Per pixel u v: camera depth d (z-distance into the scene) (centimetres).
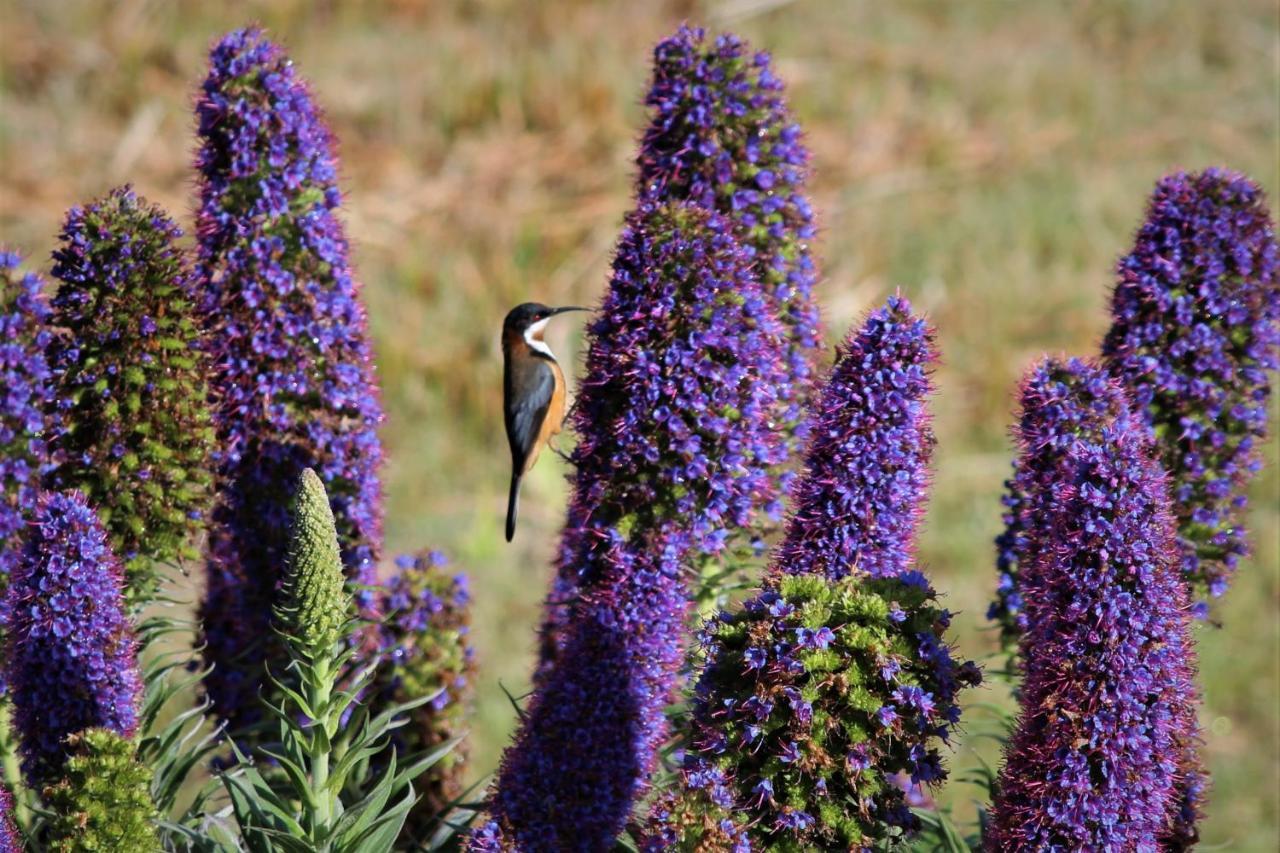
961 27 4328
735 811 805
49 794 843
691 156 1171
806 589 833
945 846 1048
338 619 924
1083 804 812
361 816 944
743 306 1000
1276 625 2530
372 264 3209
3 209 3231
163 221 1066
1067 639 815
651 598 1018
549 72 3753
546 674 1128
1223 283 1070
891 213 3481
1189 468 1080
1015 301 3241
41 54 3716
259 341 1110
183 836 1001
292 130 1106
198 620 1181
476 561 2609
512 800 998
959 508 2770
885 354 914
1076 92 3991
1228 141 3862
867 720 803
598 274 3234
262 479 1131
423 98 3697
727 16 4153
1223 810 2211
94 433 1046
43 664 921
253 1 3991
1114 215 3538
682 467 1012
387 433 2878
